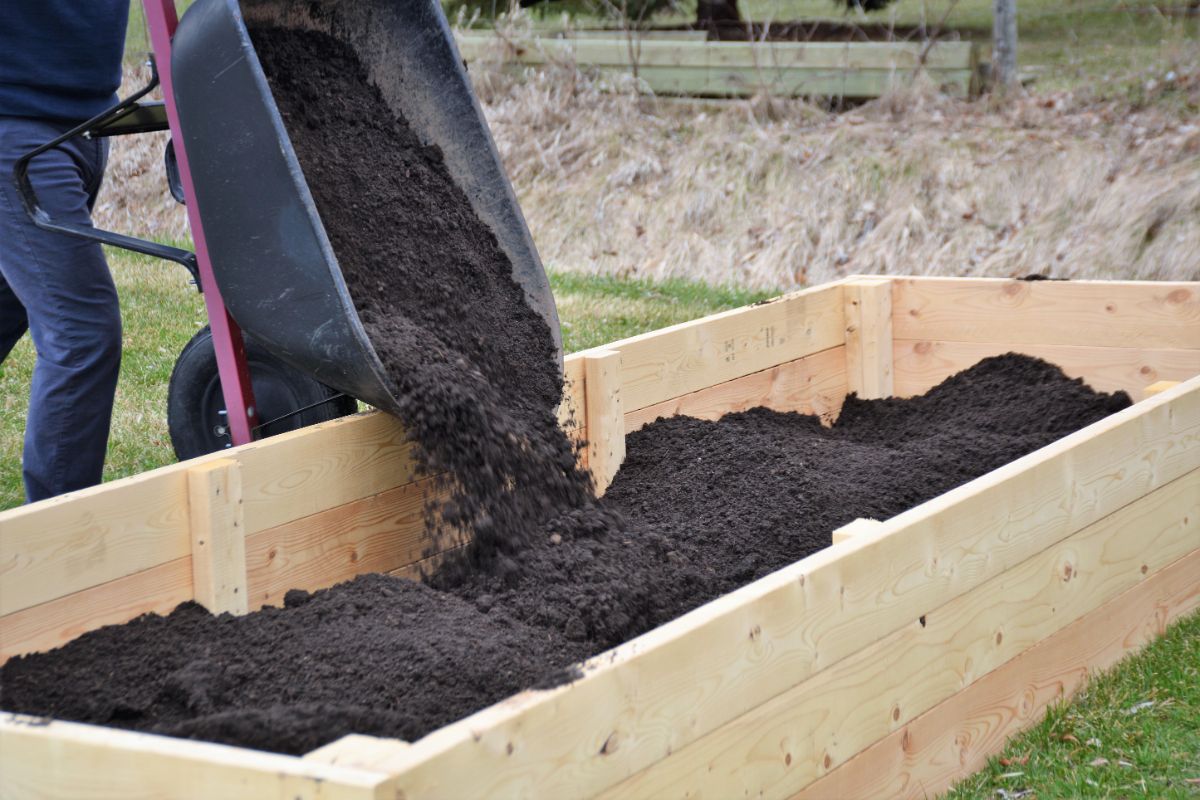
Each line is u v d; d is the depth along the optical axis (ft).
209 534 9.49
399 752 5.69
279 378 12.33
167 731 7.04
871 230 30.81
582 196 34.19
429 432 10.41
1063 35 36.06
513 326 12.54
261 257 10.09
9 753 6.23
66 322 12.02
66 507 8.67
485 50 38.96
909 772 9.03
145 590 9.31
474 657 8.58
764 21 37.99
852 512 12.74
